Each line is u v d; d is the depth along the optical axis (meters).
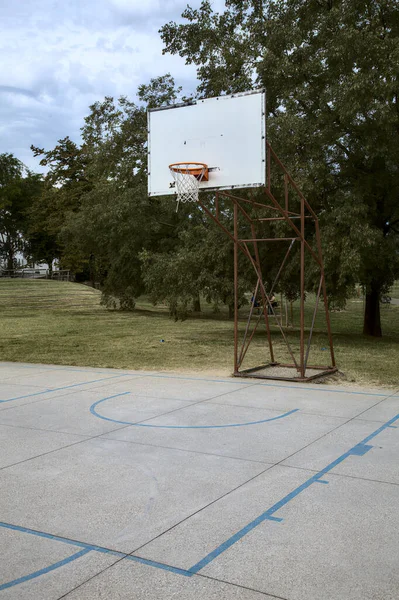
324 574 3.35
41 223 53.28
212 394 9.17
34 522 4.15
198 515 4.24
